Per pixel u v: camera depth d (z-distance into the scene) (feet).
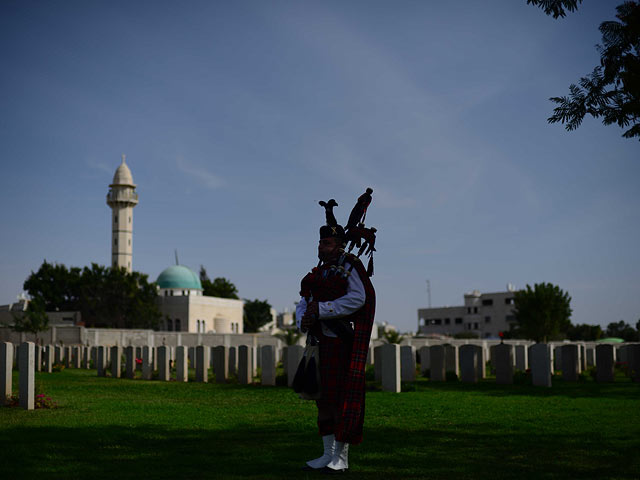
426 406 37.37
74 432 24.77
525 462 19.02
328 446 17.89
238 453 20.29
